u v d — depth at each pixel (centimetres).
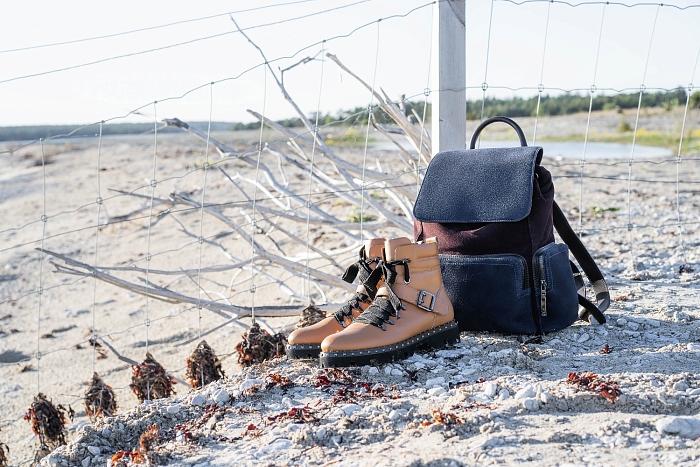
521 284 293
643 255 502
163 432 246
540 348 289
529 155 297
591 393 224
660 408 218
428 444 206
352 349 270
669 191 876
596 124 2766
